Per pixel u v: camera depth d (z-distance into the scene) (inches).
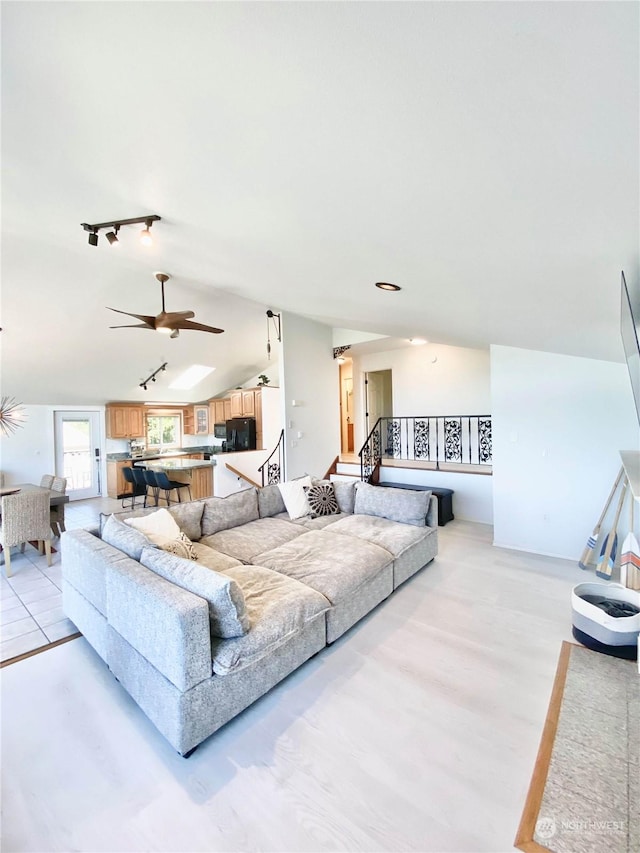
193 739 70.3
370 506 165.6
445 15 25.6
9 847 56.2
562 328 110.7
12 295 173.5
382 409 333.7
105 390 292.5
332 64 32.4
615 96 29.2
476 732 74.9
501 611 119.6
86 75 41.6
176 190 68.9
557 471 163.6
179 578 82.0
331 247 79.2
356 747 72.1
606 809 59.6
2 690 88.7
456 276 81.6
